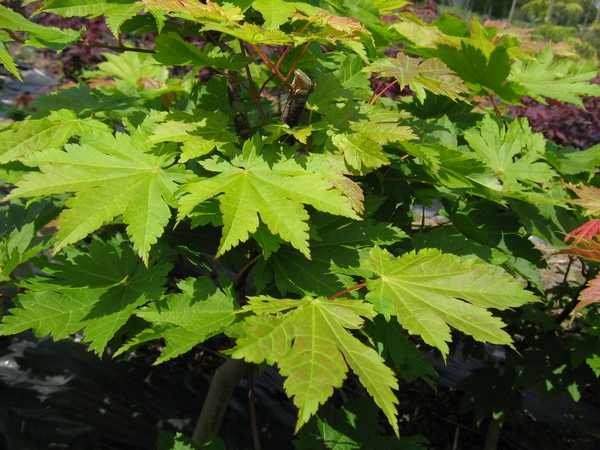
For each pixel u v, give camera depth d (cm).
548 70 59
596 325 51
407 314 32
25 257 38
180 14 34
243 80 56
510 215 49
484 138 51
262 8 35
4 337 70
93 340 33
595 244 38
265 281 37
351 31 32
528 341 62
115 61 99
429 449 69
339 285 36
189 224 42
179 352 31
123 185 33
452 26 62
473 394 66
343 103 41
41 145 39
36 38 37
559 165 52
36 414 60
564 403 77
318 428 47
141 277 37
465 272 34
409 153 40
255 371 73
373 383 28
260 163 34
